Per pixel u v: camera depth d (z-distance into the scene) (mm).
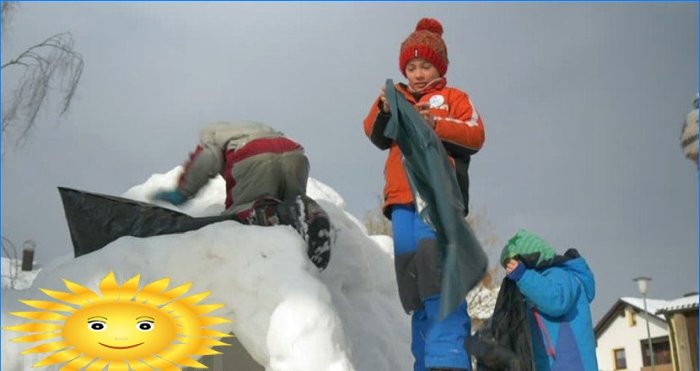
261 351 2748
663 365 29016
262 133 3564
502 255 3062
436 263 2539
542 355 2914
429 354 2516
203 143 3611
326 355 2586
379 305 3973
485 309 12336
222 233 2982
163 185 3818
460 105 2756
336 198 4684
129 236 3111
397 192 2705
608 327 32219
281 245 2881
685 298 20125
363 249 4047
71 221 3457
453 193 2324
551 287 2846
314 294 2699
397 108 2471
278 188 3457
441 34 3051
